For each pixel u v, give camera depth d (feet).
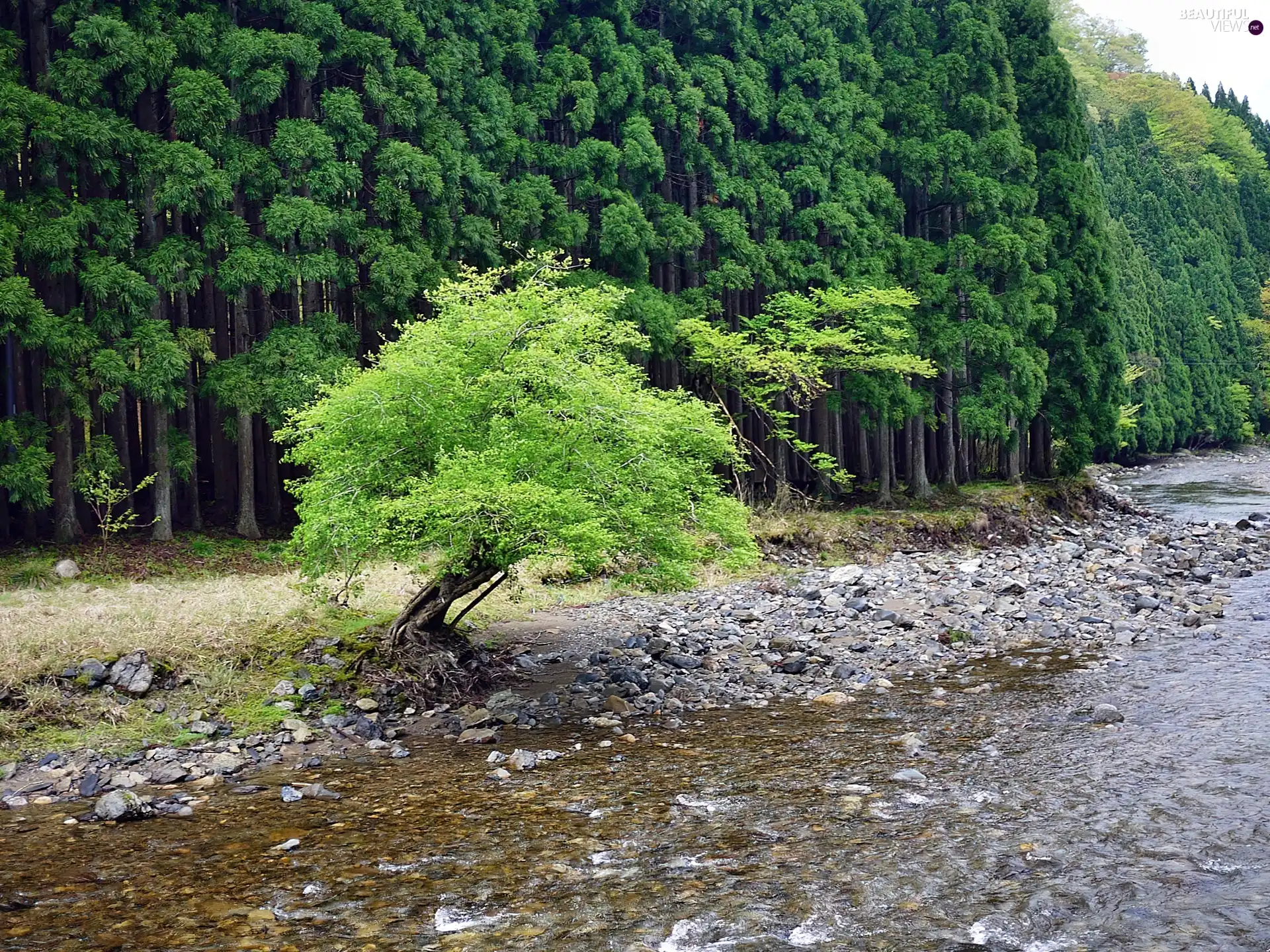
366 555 41.96
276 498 77.71
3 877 25.30
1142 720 37.22
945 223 110.83
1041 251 108.58
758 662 48.37
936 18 111.86
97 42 64.44
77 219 63.00
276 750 36.01
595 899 23.66
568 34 91.56
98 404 67.51
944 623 55.88
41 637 40.50
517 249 80.53
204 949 21.48
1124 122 238.27
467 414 40.98
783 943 21.50
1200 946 21.11
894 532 89.51
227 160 69.77
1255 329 237.04
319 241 72.28
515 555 38.88
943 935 21.76
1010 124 107.45
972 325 99.76
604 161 88.17
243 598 50.06
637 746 36.19
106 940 21.89
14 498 61.52
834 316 95.86
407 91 77.41
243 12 75.77
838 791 30.83
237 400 67.97
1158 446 200.13
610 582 65.72
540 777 32.91
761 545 80.43
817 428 103.35
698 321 85.71
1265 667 44.19
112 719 36.94
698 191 99.76
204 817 29.66
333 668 42.09
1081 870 24.77
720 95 96.12
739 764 33.83
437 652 43.04
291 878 25.11
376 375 40.98
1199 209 237.25
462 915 22.95
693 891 24.04
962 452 114.73
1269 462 191.21
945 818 28.35
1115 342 116.26
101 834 28.35
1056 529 102.42
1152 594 62.64
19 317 60.54
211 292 75.20
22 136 61.72
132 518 68.69
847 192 99.50
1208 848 25.82
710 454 45.09
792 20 101.81
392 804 30.53
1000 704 40.55
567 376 40.27
